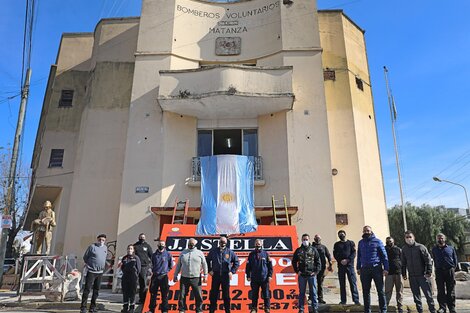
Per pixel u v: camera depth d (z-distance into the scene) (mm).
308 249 7969
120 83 15758
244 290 8648
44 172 15422
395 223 36562
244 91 13008
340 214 13516
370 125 15734
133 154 13492
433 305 7441
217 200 12078
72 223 14086
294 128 13516
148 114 13953
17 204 26250
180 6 15414
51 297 9492
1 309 8891
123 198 13000
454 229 36375
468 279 11305
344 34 15977
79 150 15172
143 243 8828
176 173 13414
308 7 14961
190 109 13820
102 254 8273
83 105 16422
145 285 8562
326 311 8344
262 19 15352
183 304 7695
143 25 15086
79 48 17484
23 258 9883
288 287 8703
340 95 15031
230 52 15125
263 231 10312
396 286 8312
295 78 14062
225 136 14297
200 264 7652
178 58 14781
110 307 8719
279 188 13086
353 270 8703
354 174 14000
